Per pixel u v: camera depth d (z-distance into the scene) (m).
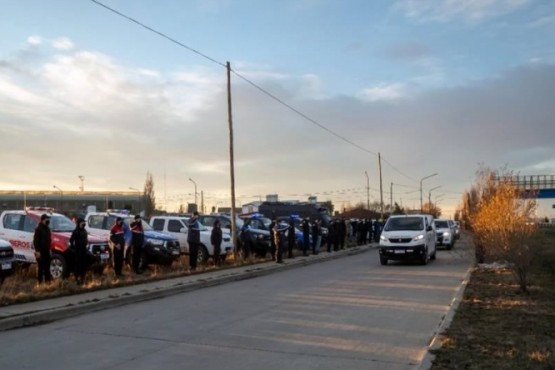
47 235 14.58
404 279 17.75
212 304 12.87
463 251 31.22
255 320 10.65
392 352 8.11
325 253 30.17
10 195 98.06
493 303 12.15
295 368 7.24
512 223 14.52
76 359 7.71
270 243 26.39
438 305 12.35
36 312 10.94
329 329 9.74
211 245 22.73
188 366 7.34
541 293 13.62
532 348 7.92
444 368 6.89
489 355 7.53
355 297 13.66
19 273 16.47
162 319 10.90
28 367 7.31
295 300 13.28
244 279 18.61
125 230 18.12
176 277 17.64
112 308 12.47
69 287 14.02
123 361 7.60
